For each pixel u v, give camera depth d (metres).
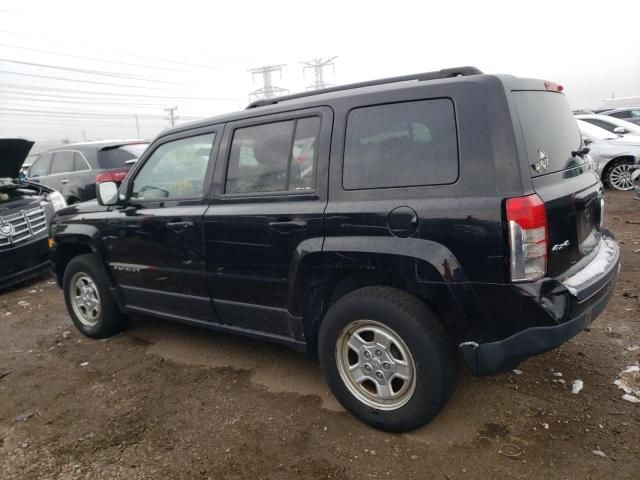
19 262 6.47
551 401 2.97
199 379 3.62
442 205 2.46
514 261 2.31
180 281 3.71
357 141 2.80
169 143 3.81
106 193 4.06
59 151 9.89
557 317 2.35
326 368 2.94
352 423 2.92
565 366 3.36
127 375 3.78
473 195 2.40
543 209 2.34
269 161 3.18
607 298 2.77
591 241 2.94
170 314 3.96
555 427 2.73
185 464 2.67
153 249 3.83
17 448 2.96
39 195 7.25
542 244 2.35
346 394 2.89
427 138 2.57
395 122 2.68
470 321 2.46
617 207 8.53
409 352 2.61
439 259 2.45
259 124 3.26
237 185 3.34
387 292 2.68
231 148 3.39
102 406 3.35
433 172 2.53
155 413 3.20
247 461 2.65
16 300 6.12
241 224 3.21
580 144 3.18
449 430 2.77
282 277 3.09
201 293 3.59
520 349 2.38
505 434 2.71
